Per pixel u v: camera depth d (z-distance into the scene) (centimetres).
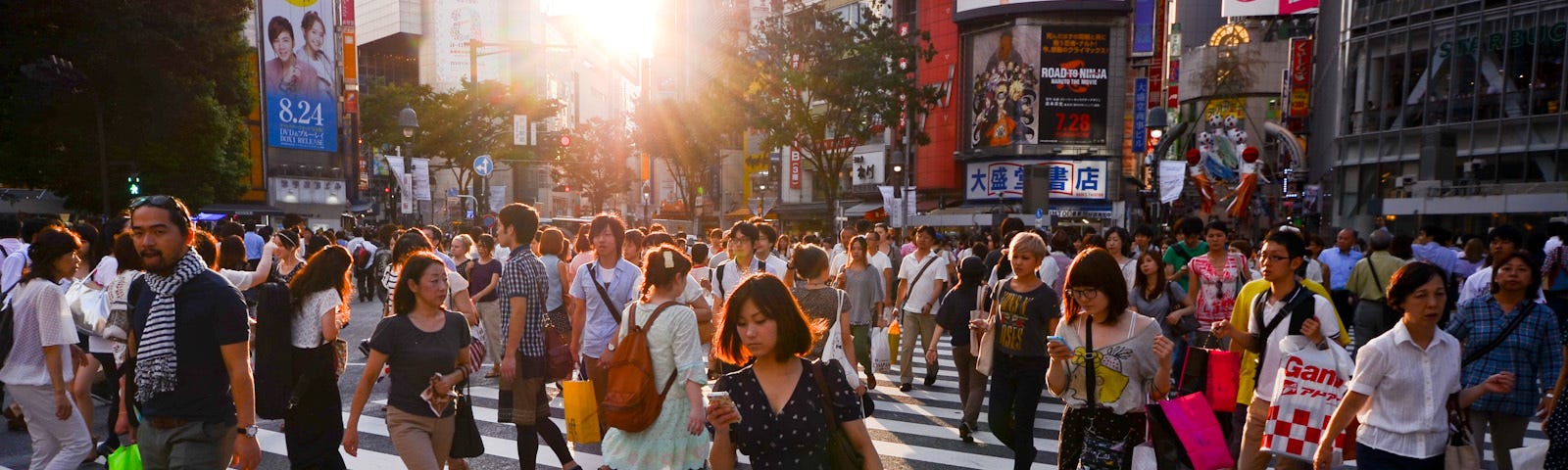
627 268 609
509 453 643
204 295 349
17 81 2330
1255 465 470
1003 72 4244
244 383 353
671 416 402
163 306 346
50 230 496
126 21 2347
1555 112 2681
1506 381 381
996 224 3522
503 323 559
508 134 4881
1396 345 369
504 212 564
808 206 5259
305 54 4584
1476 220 2770
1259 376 468
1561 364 461
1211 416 427
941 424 744
